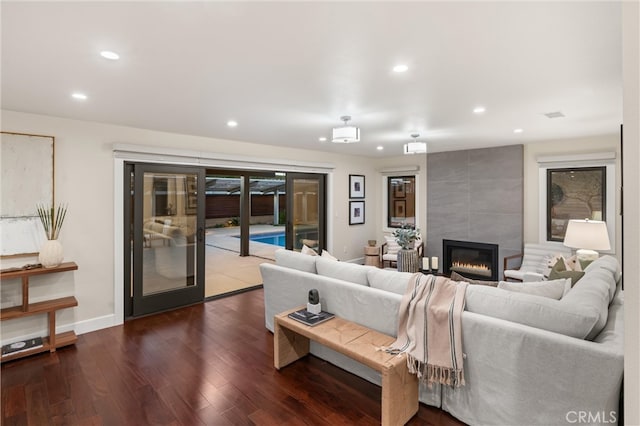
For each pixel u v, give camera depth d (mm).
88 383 2602
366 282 2779
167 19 1567
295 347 2934
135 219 3969
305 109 3150
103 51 1906
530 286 2307
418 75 2295
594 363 1626
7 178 3127
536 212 5254
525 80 2383
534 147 5242
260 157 5113
